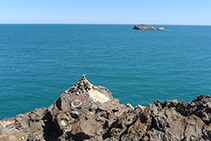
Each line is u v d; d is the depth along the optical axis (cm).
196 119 1381
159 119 1391
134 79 5941
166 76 6266
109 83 5597
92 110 1952
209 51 12012
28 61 8494
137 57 9656
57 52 11244
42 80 5822
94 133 1587
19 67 7362
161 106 1585
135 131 1385
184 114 1504
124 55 10262
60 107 1997
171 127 1357
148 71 6856
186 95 4838
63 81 5788
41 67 7431
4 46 13438
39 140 1808
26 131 1877
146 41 18675
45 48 12912
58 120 1850
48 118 2019
